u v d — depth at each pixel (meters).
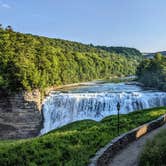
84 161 17.70
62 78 109.25
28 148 21.42
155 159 17.38
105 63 164.00
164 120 32.19
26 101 62.97
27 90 63.97
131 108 62.91
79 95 66.12
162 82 83.06
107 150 19.34
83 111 62.91
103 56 199.00
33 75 67.06
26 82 64.25
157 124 29.75
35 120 63.72
